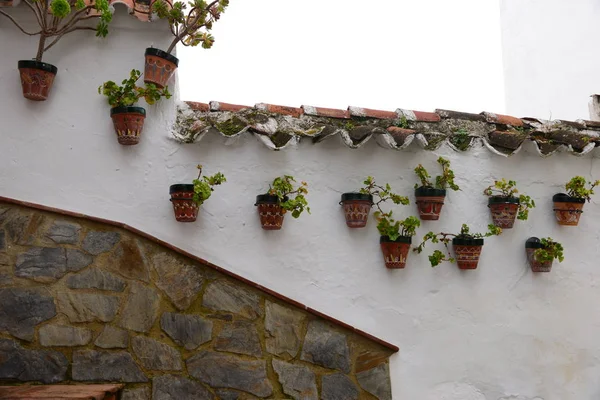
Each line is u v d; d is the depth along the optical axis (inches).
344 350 142.4
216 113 146.2
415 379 147.9
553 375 159.8
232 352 134.5
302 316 140.9
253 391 134.0
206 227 139.2
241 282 138.0
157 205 137.0
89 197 133.9
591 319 165.9
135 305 131.1
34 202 131.3
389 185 152.9
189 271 135.6
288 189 140.6
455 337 152.9
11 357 123.8
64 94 136.0
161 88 137.6
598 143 165.5
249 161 143.8
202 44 140.9
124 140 134.2
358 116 154.6
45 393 117.1
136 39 140.7
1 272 126.0
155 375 129.5
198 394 131.0
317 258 145.6
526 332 159.3
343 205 146.9
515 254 161.8
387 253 147.3
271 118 147.6
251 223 141.9
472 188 159.9
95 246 131.3
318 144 148.9
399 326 148.9
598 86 213.2
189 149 140.8
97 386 124.0
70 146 134.8
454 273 155.6
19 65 130.3
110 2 134.9
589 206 170.7
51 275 128.1
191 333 133.0
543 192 166.1
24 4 135.9
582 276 166.9
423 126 158.9
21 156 132.6
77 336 127.3
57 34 133.3
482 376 153.6
